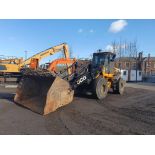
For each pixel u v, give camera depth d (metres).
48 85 10.04
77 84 13.15
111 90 17.81
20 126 7.61
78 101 12.48
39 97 10.18
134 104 12.16
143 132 7.16
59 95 10.30
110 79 15.70
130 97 14.96
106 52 14.92
